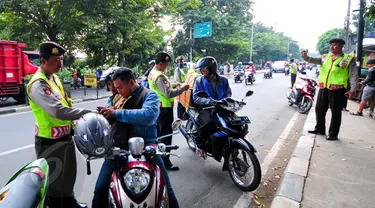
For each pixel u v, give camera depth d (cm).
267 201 349
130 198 187
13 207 151
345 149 494
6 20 1490
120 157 219
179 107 577
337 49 537
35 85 228
